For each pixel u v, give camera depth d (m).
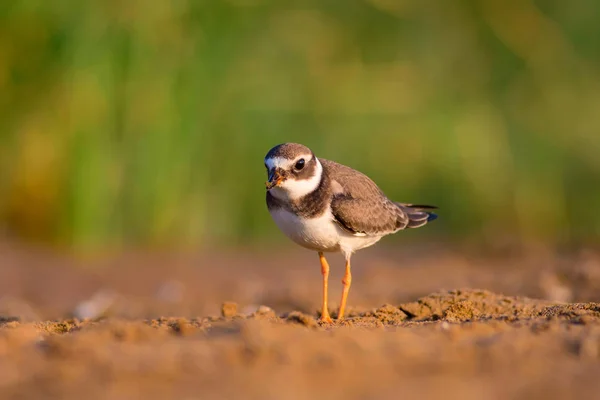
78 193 15.21
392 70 17.92
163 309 11.96
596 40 18.25
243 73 16.31
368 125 17.69
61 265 14.75
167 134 15.41
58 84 15.11
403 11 18.11
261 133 16.62
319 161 9.56
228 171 16.53
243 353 6.11
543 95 18.28
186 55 15.39
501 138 18.14
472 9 18.34
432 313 8.84
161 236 15.85
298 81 16.88
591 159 18.16
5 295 12.87
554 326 6.86
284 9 16.83
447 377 5.70
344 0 17.75
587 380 5.58
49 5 14.91
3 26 15.07
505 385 5.52
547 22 18.31
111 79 14.98
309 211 9.09
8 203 15.75
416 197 18.09
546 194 18.03
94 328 7.19
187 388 5.49
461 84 18.39
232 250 16.45
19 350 6.45
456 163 18.14
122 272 14.39
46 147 15.39
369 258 16.11
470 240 17.38
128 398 5.34
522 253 15.71
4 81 15.34
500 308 8.66
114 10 14.85
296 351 6.12
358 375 5.73
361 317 8.84
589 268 12.66
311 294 12.41
